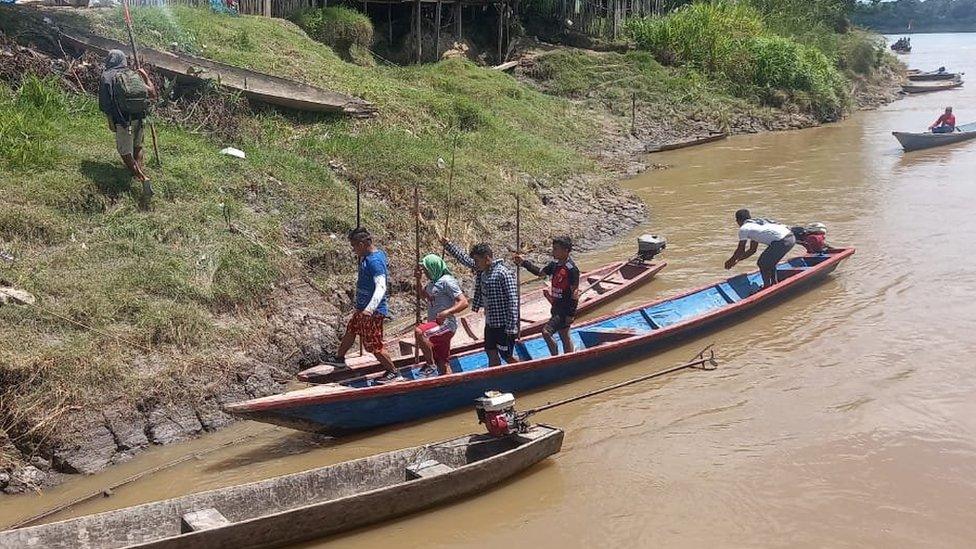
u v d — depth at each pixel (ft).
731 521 22.77
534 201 52.90
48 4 57.00
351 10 78.79
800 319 37.63
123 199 35.78
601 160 73.41
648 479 24.99
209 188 39.22
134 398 27.66
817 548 21.52
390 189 46.37
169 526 21.34
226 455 26.84
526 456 24.85
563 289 31.68
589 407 29.89
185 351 30.19
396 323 37.37
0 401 25.90
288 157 44.91
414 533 22.35
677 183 67.77
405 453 24.57
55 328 28.60
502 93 78.84
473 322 36.35
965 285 40.98
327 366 29.58
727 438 27.35
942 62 203.31
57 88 42.96
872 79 132.05
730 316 37.29
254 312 33.71
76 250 32.48
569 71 96.84
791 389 30.71
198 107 46.39
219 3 68.03
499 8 99.14
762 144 86.74
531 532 22.43
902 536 21.95
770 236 39.40
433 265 29.94
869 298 39.78
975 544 21.59
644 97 94.48
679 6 129.18
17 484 24.52
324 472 23.35
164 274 32.40
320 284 36.91
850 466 25.41
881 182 65.77
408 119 57.41
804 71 104.37
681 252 48.60
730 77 104.12
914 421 27.99
